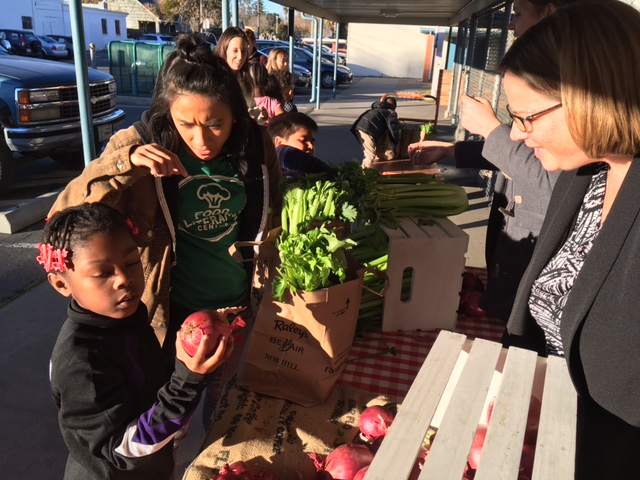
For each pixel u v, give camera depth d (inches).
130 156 63.5
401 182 92.4
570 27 40.9
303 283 61.7
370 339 79.3
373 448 54.8
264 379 65.4
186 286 81.0
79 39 192.1
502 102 262.2
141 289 53.1
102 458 50.8
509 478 38.1
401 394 67.7
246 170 76.7
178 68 66.0
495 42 317.1
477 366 49.7
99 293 49.7
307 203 73.4
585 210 52.7
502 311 84.5
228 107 68.5
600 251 44.4
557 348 60.1
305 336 63.2
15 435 115.7
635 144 40.7
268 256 70.0
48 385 131.4
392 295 79.0
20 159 271.9
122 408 49.7
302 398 64.0
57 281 51.8
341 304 63.0
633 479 46.2
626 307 42.3
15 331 152.9
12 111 257.1
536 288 59.4
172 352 82.1
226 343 46.3
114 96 319.9
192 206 75.6
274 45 949.2
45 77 268.1
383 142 233.6
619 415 43.7
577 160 45.9
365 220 81.0
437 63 730.8
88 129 202.5
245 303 87.0
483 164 90.0
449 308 82.4
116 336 52.6
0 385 130.6
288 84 252.1
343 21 518.6
